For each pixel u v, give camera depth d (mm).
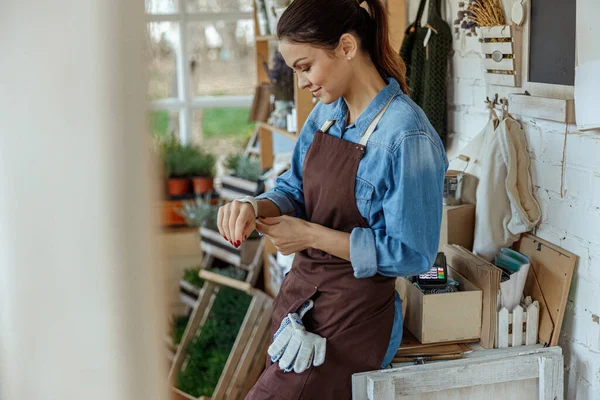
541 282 2217
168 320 603
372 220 1811
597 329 2055
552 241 2240
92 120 554
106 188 562
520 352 2080
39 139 558
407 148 1714
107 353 583
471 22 2473
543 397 2053
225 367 3184
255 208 1839
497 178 2348
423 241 1738
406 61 2773
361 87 1802
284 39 1729
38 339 583
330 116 1915
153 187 575
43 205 566
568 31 2047
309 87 1777
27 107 555
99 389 589
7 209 568
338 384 1871
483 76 2529
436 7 2703
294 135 3371
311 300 1914
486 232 2369
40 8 543
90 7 541
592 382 2096
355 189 1798
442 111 2756
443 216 2451
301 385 1848
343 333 1862
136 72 554
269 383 1882
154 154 579
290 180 2062
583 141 2045
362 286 1851
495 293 2133
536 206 2312
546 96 2174
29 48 549
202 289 3859
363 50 1786
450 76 2775
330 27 1695
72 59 547
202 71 6336
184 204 4770
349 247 1762
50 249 572
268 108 4133
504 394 2064
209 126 6883
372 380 1845
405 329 2258
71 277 574
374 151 1766
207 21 5211
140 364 589
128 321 581
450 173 2480
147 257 577
